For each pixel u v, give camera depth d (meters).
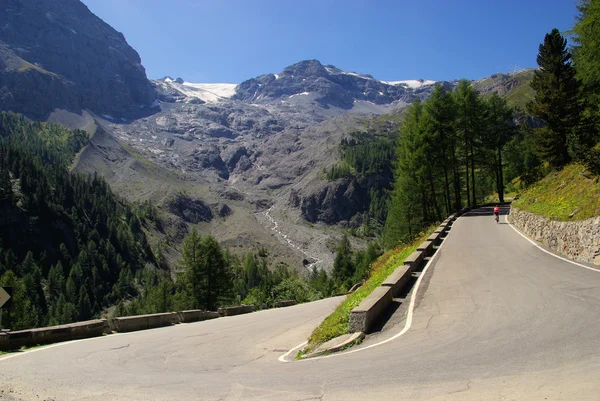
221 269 51.41
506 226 29.62
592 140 23.02
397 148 44.44
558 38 36.84
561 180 24.44
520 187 59.22
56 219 140.75
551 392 5.29
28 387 7.25
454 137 43.62
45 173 161.38
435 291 12.99
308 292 62.56
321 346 9.57
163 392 6.78
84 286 105.88
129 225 168.38
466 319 9.70
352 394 5.88
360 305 10.32
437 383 5.99
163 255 165.62
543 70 38.31
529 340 7.68
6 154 159.88
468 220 36.09
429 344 8.20
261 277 116.38
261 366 8.87
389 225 44.78
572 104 33.66
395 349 8.16
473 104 46.53
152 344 12.57
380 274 17.80
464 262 17.81
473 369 6.45
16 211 132.75
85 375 8.24
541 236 21.48
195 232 51.94
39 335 12.77
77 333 14.20
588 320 8.61
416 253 18.72
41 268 118.75
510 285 12.82
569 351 6.85
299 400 5.83
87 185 186.25
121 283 121.19
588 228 15.94
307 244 185.88
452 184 51.56
